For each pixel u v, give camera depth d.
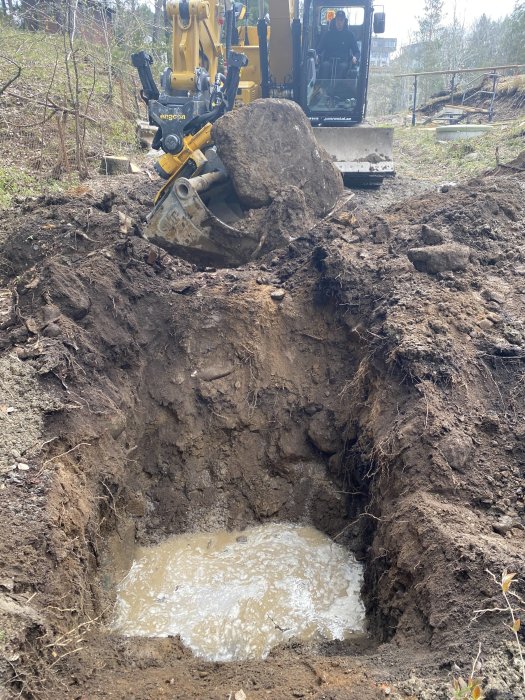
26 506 3.90
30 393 4.72
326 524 5.68
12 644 3.02
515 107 21.05
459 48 33.81
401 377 5.04
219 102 6.80
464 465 4.39
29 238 6.88
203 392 5.98
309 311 6.23
